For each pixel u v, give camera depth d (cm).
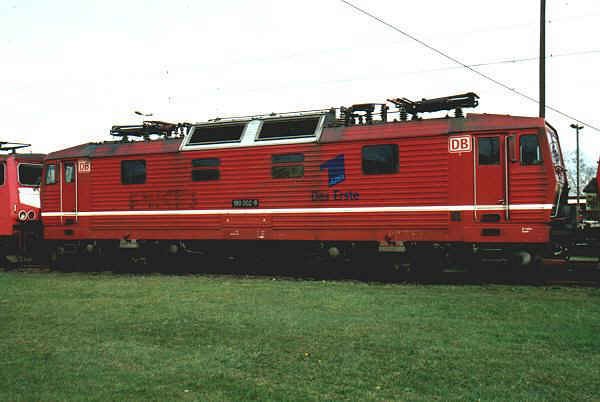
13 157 1877
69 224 1730
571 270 1323
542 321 862
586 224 1315
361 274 1519
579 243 1262
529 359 666
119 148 1683
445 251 1347
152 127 1722
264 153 1482
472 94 1318
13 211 1856
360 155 1380
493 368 636
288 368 649
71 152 1742
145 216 1625
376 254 1436
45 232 1766
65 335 818
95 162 1698
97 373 639
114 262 1795
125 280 1440
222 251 1617
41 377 626
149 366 663
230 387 588
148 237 1622
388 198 1352
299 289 1215
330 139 1412
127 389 584
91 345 762
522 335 777
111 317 939
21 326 880
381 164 1361
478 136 1278
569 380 593
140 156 1636
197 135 1590
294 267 1634
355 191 1384
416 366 647
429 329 820
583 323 846
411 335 785
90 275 1611
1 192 1873
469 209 1280
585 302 1022
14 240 1903
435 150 1312
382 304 1022
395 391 570
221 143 1537
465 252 1330
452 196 1295
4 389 589
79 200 1714
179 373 636
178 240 1628
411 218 1330
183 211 1575
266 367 655
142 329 848
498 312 935
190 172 1571
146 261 1717
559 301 1032
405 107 1415
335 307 996
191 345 754
